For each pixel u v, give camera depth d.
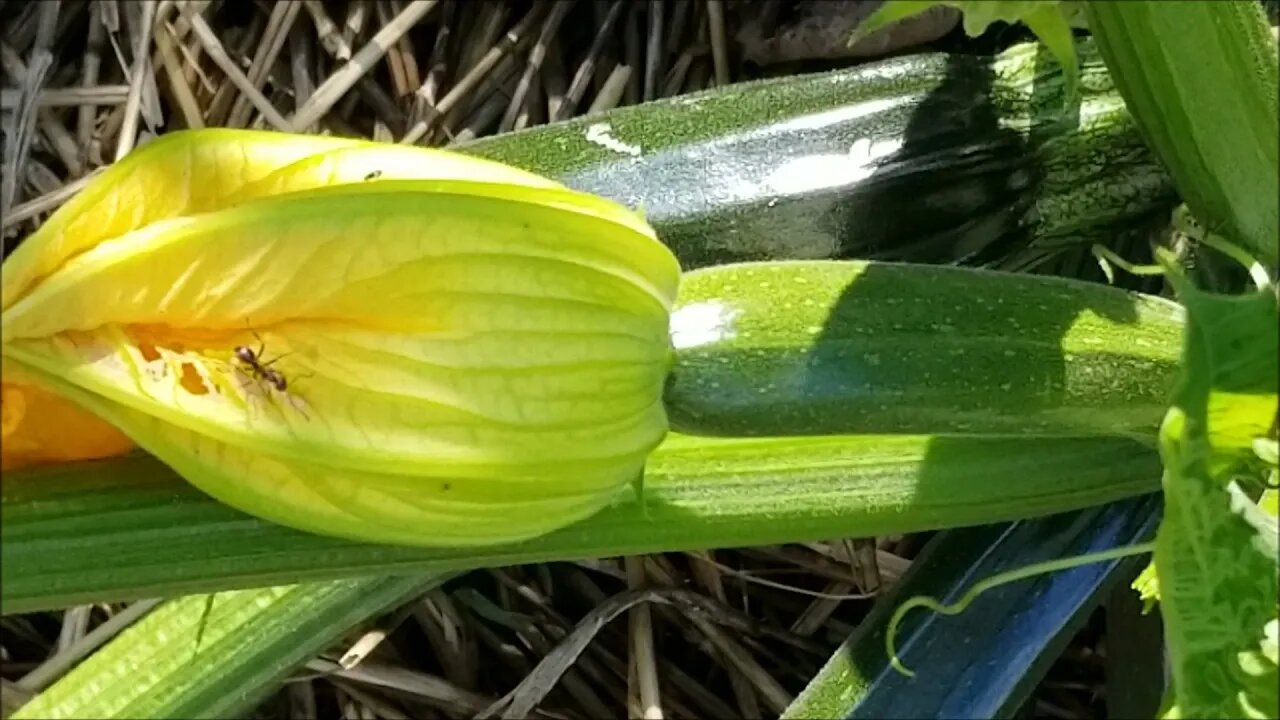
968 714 0.21
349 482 0.15
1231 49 0.17
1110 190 0.23
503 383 0.15
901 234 0.22
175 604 0.21
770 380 0.18
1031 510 0.20
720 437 0.18
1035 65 0.23
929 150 0.22
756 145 0.22
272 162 0.16
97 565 0.16
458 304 0.15
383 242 0.15
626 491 0.19
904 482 0.20
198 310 0.14
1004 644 0.21
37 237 0.14
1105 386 0.18
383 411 0.15
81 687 0.21
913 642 0.21
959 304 0.18
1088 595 0.21
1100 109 0.22
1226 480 0.15
